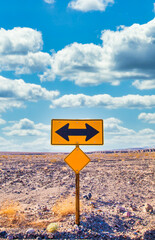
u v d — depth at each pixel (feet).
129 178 52.49
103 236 20.15
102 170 67.00
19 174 58.59
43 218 24.76
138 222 23.70
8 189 41.27
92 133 22.91
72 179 51.80
